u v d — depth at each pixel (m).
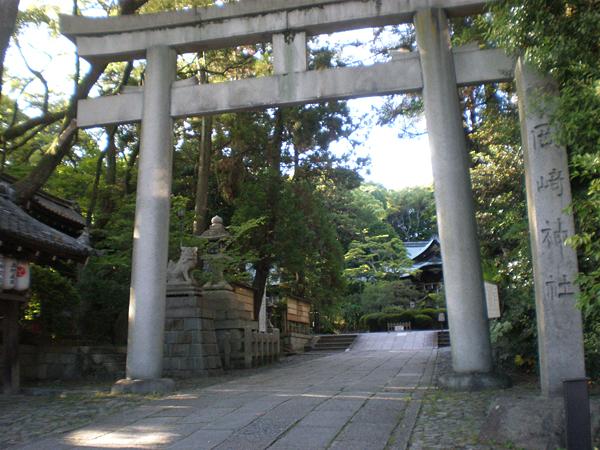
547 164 7.05
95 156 18.28
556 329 6.70
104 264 13.79
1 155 15.82
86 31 10.06
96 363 12.03
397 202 49.16
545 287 6.82
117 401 8.09
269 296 23.66
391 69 9.08
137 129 18.06
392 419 6.18
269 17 9.55
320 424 5.99
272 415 6.54
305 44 9.52
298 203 20.16
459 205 8.48
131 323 9.26
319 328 31.91
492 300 9.34
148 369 9.06
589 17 5.12
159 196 9.53
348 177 21.41
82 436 5.81
